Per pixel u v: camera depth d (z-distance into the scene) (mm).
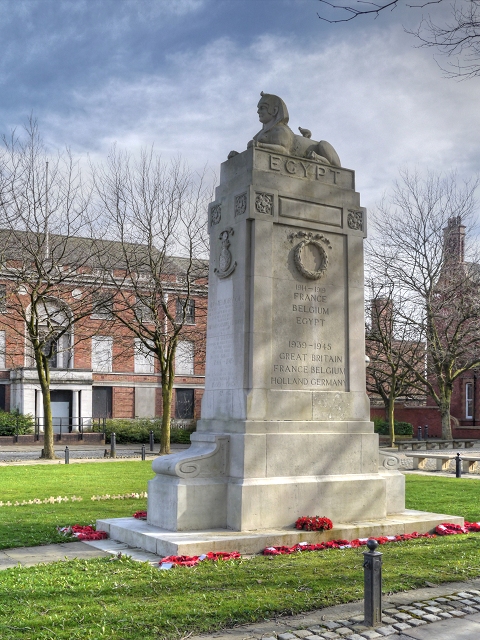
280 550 10000
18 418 46031
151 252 35031
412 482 20734
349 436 12156
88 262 41031
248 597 7508
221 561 9234
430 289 39875
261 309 11594
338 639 6445
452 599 7680
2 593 7648
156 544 10094
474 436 49125
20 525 12305
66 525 12227
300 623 6852
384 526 11445
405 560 9398
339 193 12875
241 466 10984
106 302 36125
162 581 8156
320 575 8453
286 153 12492
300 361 12000
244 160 12312
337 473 11914
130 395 58281
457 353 40031
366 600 6859
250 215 11695
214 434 11398
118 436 45469
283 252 12070
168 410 33812
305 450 11594
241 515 10695
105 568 8906
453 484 20156
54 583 8094
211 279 12633
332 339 12445
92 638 6266
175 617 6867
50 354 31922
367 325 42312
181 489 10711
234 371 11688
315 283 12352
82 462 28828
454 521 12242
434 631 6688
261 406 11375
